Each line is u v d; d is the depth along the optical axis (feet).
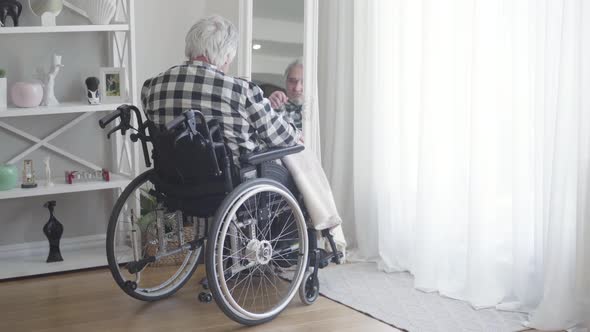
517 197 9.87
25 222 12.45
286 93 12.48
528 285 10.00
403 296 10.75
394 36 11.95
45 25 11.59
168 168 9.76
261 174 9.86
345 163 13.08
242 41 12.55
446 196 10.88
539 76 9.50
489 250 10.23
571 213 9.26
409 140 11.69
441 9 10.73
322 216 10.19
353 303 10.45
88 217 12.87
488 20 10.07
